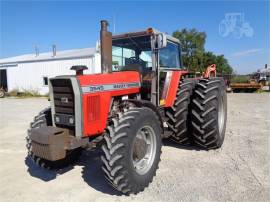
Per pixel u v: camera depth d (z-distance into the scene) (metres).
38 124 3.80
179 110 4.87
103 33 3.98
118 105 3.93
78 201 3.31
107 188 3.63
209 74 6.95
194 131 4.82
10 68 24.97
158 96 4.45
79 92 3.33
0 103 16.33
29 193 3.57
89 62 20.11
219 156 4.75
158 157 3.77
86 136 3.46
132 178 3.27
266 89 26.92
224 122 5.39
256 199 3.22
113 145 3.15
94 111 3.53
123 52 4.85
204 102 4.66
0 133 7.28
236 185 3.59
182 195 3.35
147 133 3.68
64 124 3.50
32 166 4.58
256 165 4.29
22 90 24.39
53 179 3.99
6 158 5.05
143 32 4.48
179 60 5.60
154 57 4.39
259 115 9.27
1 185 3.85
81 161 4.69
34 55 28.73
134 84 4.30
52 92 3.60
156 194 3.39
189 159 4.63
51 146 3.16
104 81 3.69
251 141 5.70
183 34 35.75
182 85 5.05
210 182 3.70
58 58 21.88
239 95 19.84
